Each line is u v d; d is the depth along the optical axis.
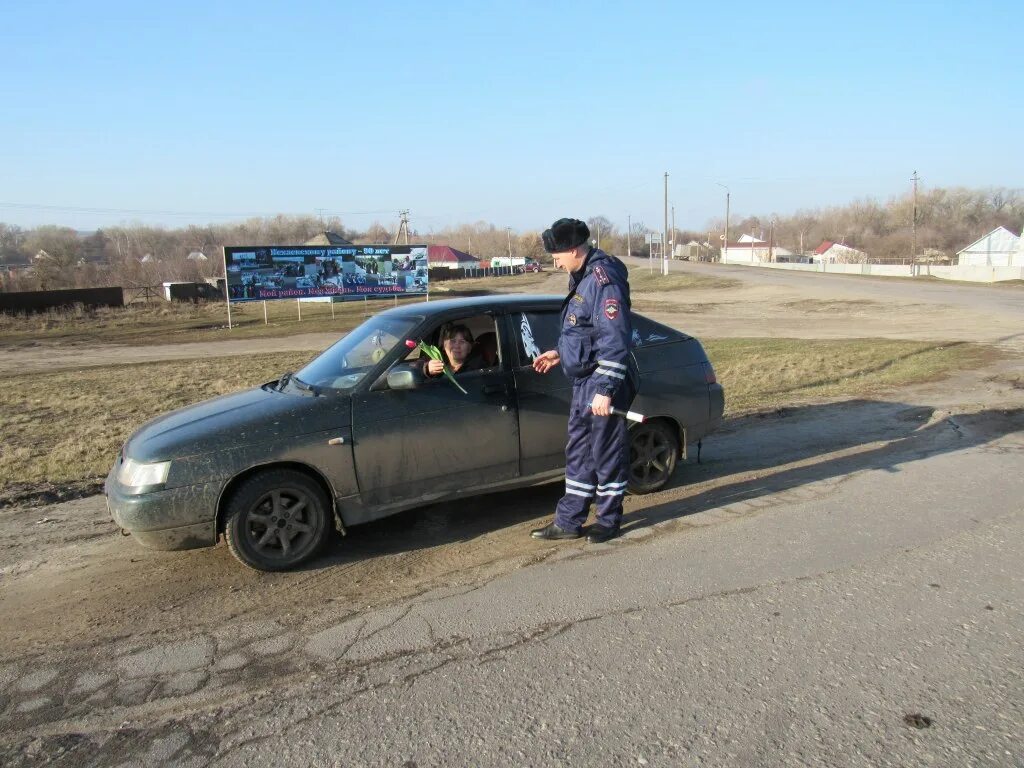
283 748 2.79
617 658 3.30
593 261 4.51
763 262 108.19
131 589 4.48
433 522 5.37
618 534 4.88
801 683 3.04
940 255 93.06
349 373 4.94
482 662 3.33
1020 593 3.81
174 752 2.80
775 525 4.92
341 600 4.11
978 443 6.99
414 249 40.31
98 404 13.52
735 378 12.85
